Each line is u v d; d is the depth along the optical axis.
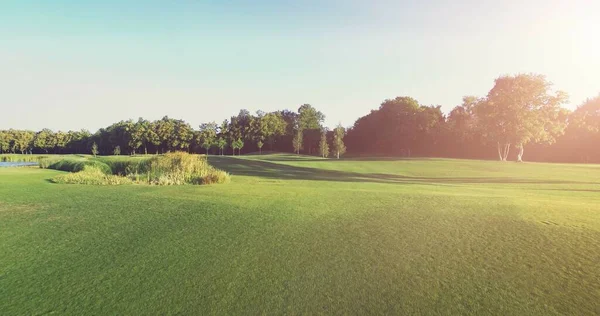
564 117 51.41
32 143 101.75
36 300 5.13
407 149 76.69
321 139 81.12
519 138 45.47
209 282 5.58
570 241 6.98
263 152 91.62
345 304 4.95
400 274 5.78
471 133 65.38
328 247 6.93
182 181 18.42
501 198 12.34
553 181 25.97
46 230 8.23
